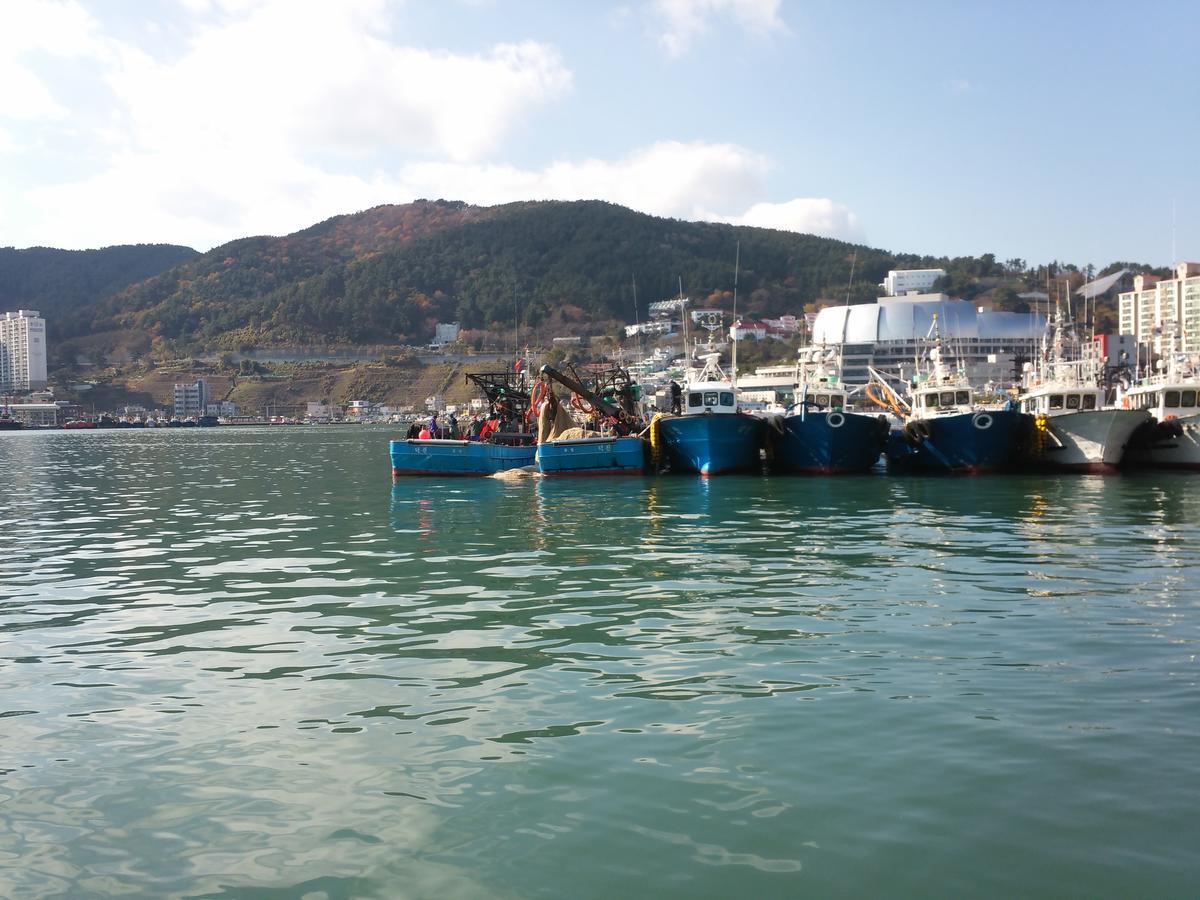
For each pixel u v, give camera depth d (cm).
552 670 1238
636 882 707
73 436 19212
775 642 1370
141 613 1648
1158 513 2955
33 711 1107
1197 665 1238
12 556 2367
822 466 4488
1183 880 698
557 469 4531
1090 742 961
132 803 853
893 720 1030
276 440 14400
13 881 723
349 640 1419
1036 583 1811
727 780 877
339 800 851
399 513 3200
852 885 698
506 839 774
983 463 4428
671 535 2523
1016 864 723
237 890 707
